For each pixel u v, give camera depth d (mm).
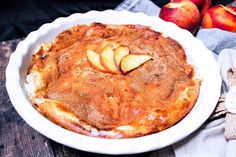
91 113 465
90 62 516
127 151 409
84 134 437
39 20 1060
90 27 582
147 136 427
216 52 609
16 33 1039
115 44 546
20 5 1095
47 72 517
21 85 487
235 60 557
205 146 458
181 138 429
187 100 478
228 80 515
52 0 1101
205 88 497
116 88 487
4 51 607
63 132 422
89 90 484
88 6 1081
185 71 522
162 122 452
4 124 509
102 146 410
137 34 580
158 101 480
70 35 573
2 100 536
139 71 508
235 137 457
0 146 484
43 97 481
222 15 611
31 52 545
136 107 472
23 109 443
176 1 624
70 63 523
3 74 569
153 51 544
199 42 561
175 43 559
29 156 476
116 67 505
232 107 473
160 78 504
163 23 596
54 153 478
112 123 458
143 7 697
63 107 462
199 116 451
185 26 607
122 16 611
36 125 427
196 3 643
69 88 490
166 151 466
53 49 557
